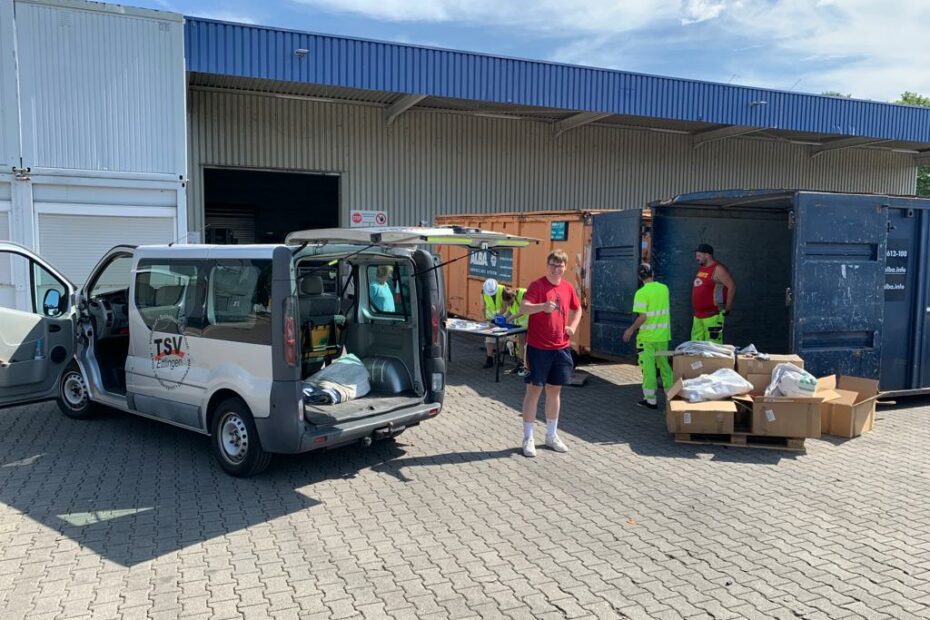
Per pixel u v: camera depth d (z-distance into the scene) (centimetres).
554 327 605
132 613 349
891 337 781
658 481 555
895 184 2311
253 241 1858
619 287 926
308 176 1772
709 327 834
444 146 1717
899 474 576
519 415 761
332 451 624
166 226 1077
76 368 699
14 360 662
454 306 1423
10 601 360
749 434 639
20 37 970
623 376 1003
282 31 1280
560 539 444
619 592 376
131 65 1034
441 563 409
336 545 432
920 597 373
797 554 425
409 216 1695
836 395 697
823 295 731
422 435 680
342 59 1331
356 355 654
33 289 715
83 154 1015
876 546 437
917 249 789
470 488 535
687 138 1989
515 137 1791
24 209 985
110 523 461
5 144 969
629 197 1936
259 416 512
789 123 1714
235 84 1446
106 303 681
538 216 1126
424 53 1395
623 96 1559
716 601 367
